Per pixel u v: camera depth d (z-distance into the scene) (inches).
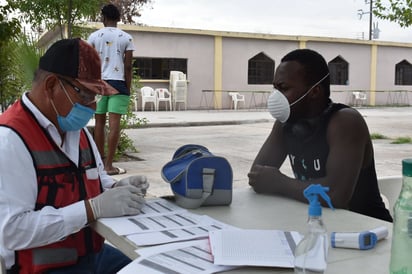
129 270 57.2
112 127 251.4
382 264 60.5
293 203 89.9
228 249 62.2
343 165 90.2
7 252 78.6
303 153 99.0
